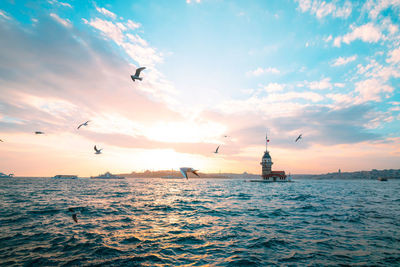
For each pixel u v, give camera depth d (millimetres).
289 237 13875
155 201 33125
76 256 10742
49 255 10836
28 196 39156
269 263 9938
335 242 12836
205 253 11242
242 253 11188
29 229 15531
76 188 70125
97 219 19156
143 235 14398
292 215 21172
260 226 16766
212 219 19422
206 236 14172
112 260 10320
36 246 12102
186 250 11680
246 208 25906
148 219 19344
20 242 12750
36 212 21984
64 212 22188
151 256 10836
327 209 24844
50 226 16453
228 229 15906
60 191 54219
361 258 10438
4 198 34906
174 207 26562
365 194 49312
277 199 36875
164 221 18562
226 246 12281
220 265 9789
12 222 17594
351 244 12477
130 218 19719
